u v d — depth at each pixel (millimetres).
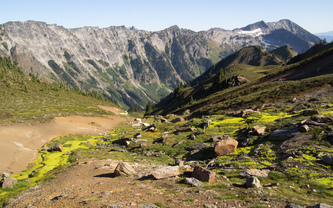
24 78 146875
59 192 20391
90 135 71375
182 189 18062
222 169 25359
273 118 45781
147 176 22969
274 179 19609
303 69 104812
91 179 24422
